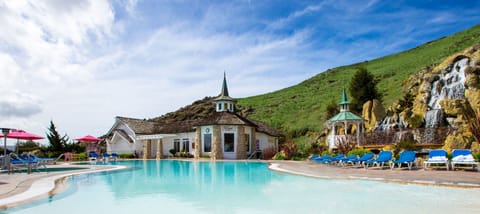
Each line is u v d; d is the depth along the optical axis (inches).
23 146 1905.8
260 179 688.4
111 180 682.2
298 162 1197.7
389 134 1077.8
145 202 437.7
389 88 2588.6
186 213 372.8
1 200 418.9
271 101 3548.2
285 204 415.2
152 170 934.4
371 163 896.9
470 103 1067.9
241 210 384.8
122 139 1887.3
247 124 1600.6
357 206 391.2
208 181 661.3
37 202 427.8
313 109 2837.1
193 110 3275.1
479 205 381.4
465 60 1179.9
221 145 1536.7
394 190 499.2
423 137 986.7
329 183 592.7
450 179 537.0
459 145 865.5
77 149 1914.4
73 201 443.8
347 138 1253.1
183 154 1648.6
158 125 1946.4
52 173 772.0
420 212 351.6
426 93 1236.5
